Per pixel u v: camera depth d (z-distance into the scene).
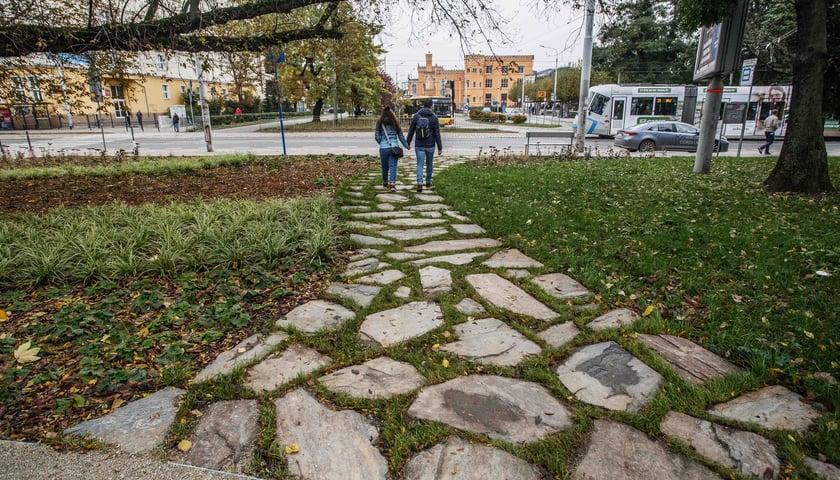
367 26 8.47
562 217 6.18
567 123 49.28
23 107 9.08
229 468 1.97
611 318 3.40
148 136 29.56
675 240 5.12
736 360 2.83
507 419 2.29
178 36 6.88
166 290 3.90
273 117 53.44
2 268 3.97
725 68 9.79
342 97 36.47
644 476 1.94
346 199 7.69
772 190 8.38
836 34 9.80
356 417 2.31
